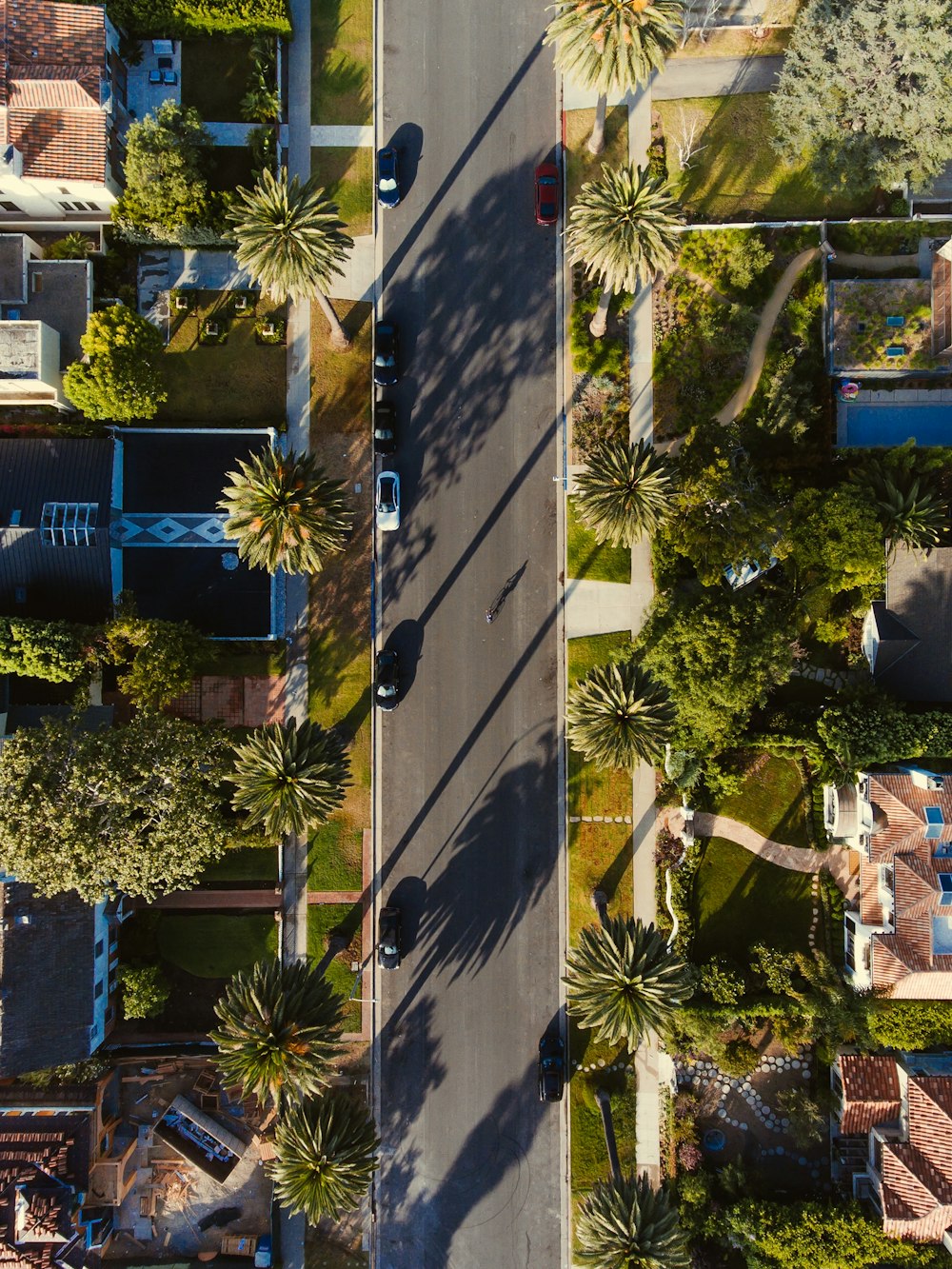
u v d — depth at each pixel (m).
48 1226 40.34
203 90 45.69
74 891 42.09
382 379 45.50
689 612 38.81
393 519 45.41
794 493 45.31
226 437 45.09
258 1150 45.19
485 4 46.31
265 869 45.56
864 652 45.47
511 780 46.12
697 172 46.34
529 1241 44.78
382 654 45.41
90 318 40.47
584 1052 45.44
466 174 46.19
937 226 45.69
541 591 46.19
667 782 45.44
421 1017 45.53
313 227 37.09
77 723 40.44
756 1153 44.97
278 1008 36.25
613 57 37.47
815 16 42.12
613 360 45.81
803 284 45.84
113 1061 44.31
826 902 45.50
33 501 42.72
